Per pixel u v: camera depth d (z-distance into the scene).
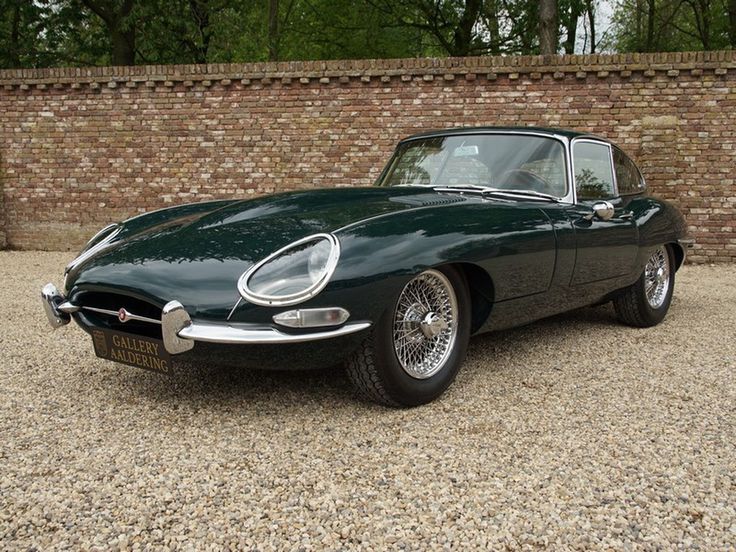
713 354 3.69
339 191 3.32
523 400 2.84
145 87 8.73
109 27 16.38
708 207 7.83
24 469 2.17
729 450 2.32
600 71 7.73
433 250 2.57
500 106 7.99
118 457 2.25
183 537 1.76
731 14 17.81
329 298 2.30
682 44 21.67
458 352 2.85
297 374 3.16
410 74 8.09
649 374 3.27
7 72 8.94
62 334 4.20
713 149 7.72
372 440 2.38
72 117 8.95
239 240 2.55
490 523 1.83
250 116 8.55
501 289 2.91
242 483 2.06
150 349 2.52
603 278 3.71
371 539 1.75
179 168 8.79
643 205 4.28
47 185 9.12
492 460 2.23
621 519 1.84
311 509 1.90
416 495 1.98
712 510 1.90
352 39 19.95
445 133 3.95
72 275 2.87
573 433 2.47
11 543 1.73
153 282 2.44
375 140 8.30
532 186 3.50
